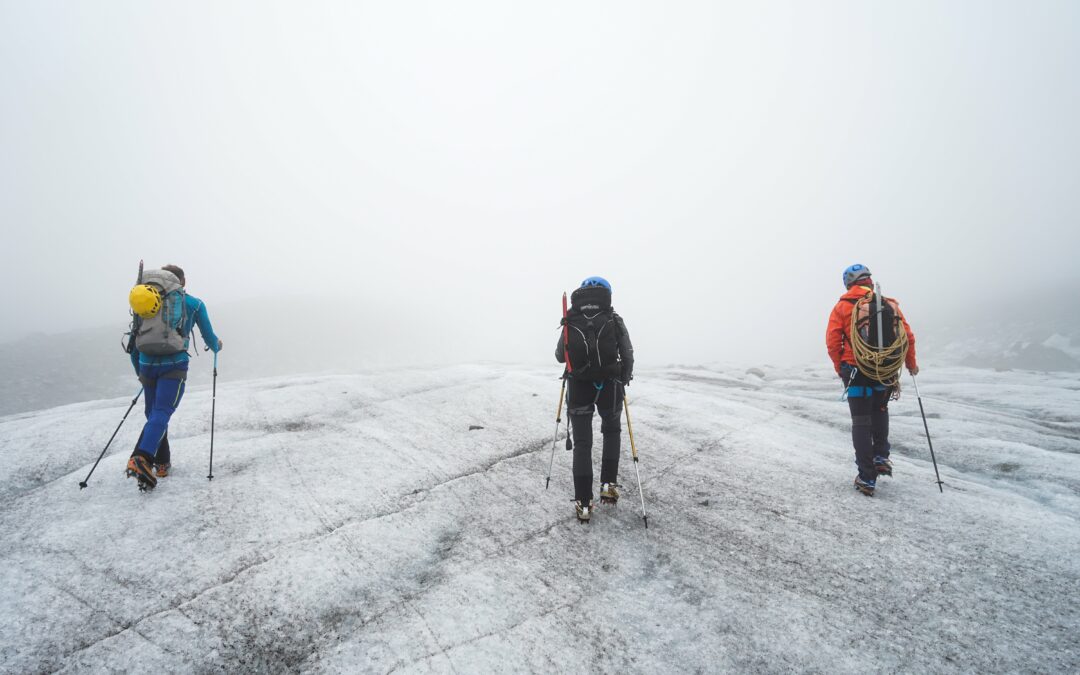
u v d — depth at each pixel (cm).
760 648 288
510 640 297
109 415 716
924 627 297
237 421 705
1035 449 577
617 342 428
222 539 393
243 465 537
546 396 845
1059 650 275
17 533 397
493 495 481
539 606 326
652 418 728
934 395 1106
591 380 420
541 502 466
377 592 341
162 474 493
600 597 334
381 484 498
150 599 326
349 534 405
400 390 906
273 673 278
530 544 396
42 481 502
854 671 270
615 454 435
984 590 325
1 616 308
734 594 333
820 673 270
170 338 446
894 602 319
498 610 323
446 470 537
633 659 284
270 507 445
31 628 299
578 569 364
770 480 506
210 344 501
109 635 296
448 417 737
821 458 573
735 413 775
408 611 323
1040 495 483
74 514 424
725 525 419
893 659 276
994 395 1024
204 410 754
